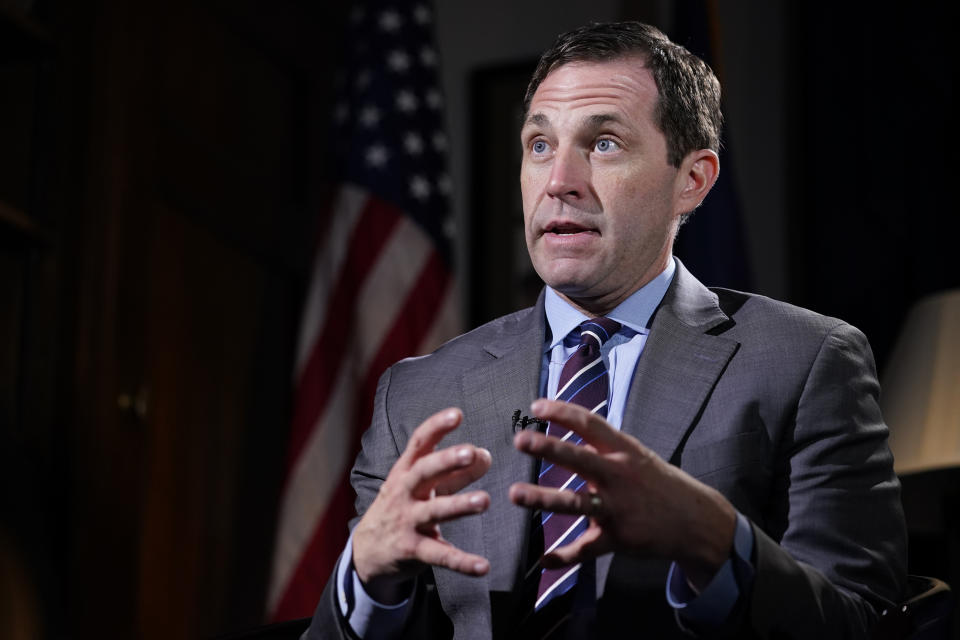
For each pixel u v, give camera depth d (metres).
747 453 2.66
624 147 2.89
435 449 2.92
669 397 2.75
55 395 5.61
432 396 3.06
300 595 6.13
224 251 6.83
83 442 5.62
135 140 6.15
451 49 8.54
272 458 6.97
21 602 5.11
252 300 7.03
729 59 8.27
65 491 5.53
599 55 2.97
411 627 2.68
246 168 7.07
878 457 2.72
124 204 6.02
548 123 2.93
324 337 6.70
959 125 7.59
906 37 7.83
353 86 7.21
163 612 6.10
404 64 7.23
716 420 2.71
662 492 2.21
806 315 2.91
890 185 7.71
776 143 8.08
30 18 5.52
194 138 6.62
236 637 2.87
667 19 8.01
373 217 6.88
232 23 7.00
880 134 7.79
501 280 8.06
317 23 7.81
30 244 5.52
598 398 2.85
